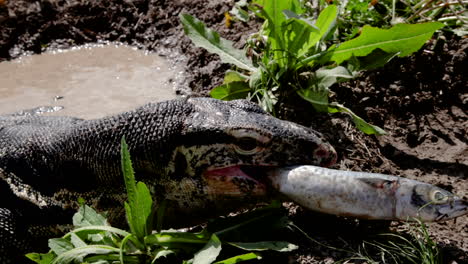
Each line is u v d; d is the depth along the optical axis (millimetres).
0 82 1401
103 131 975
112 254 915
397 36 1120
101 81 1388
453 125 1122
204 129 937
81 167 981
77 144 984
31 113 1300
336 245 939
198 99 978
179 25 1468
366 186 888
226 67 1323
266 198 945
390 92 1163
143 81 1378
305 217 981
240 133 927
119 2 1548
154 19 1497
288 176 919
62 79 1401
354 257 917
